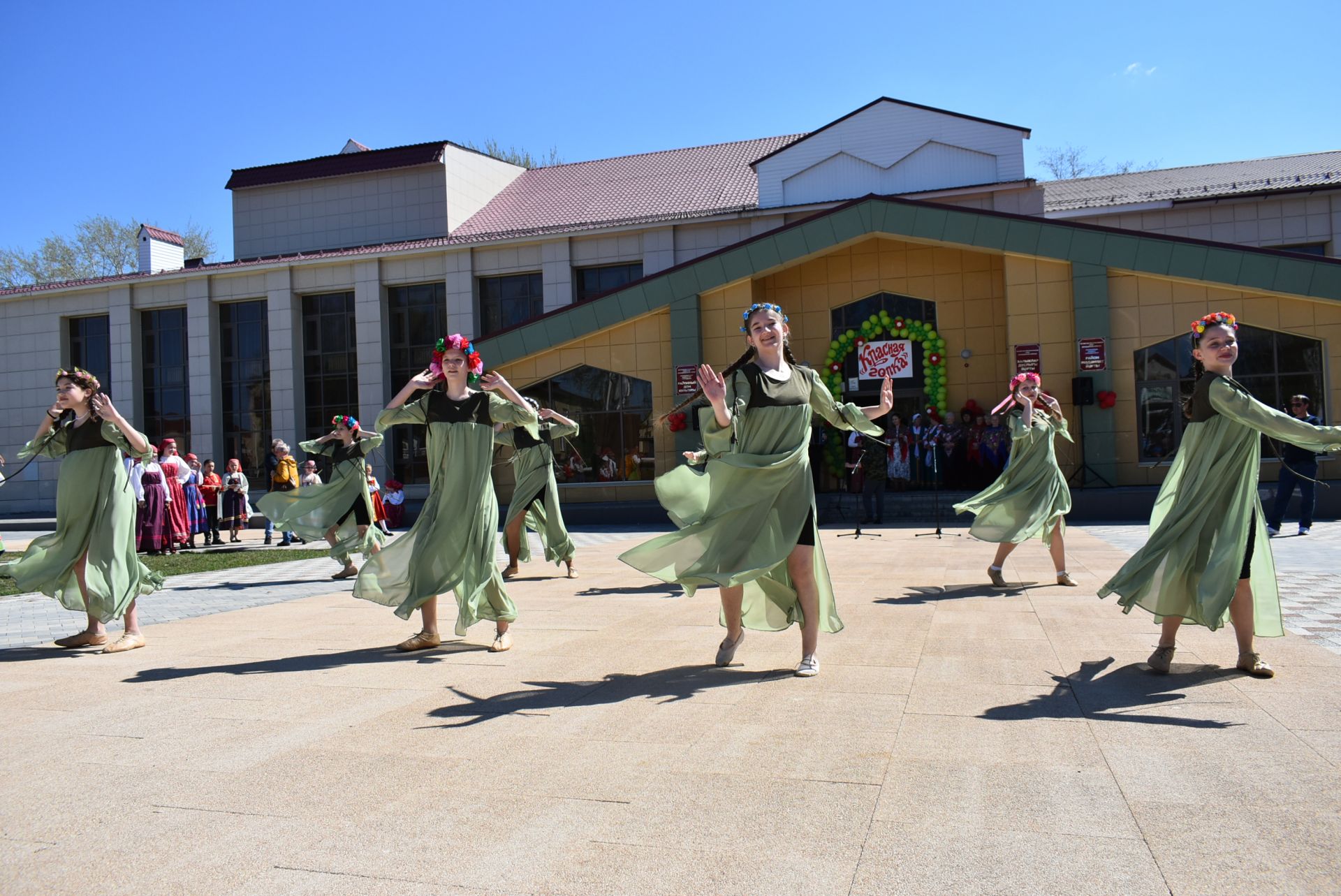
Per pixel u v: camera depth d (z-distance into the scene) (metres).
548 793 3.34
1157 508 5.50
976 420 22.36
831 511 21.05
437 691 4.94
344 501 11.74
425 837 2.97
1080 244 20.62
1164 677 4.90
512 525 11.03
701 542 5.10
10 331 33.34
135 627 6.62
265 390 31.59
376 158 33.19
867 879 2.59
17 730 4.32
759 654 5.70
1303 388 19.62
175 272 31.55
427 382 5.97
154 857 2.87
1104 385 20.44
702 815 3.09
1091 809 3.05
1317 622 6.48
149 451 6.72
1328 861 2.63
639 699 4.65
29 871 2.79
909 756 3.64
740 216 27.80
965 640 5.99
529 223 32.22
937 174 27.61
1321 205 25.16
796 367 5.31
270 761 3.79
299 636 6.92
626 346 23.70
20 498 33.25
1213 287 20.05
